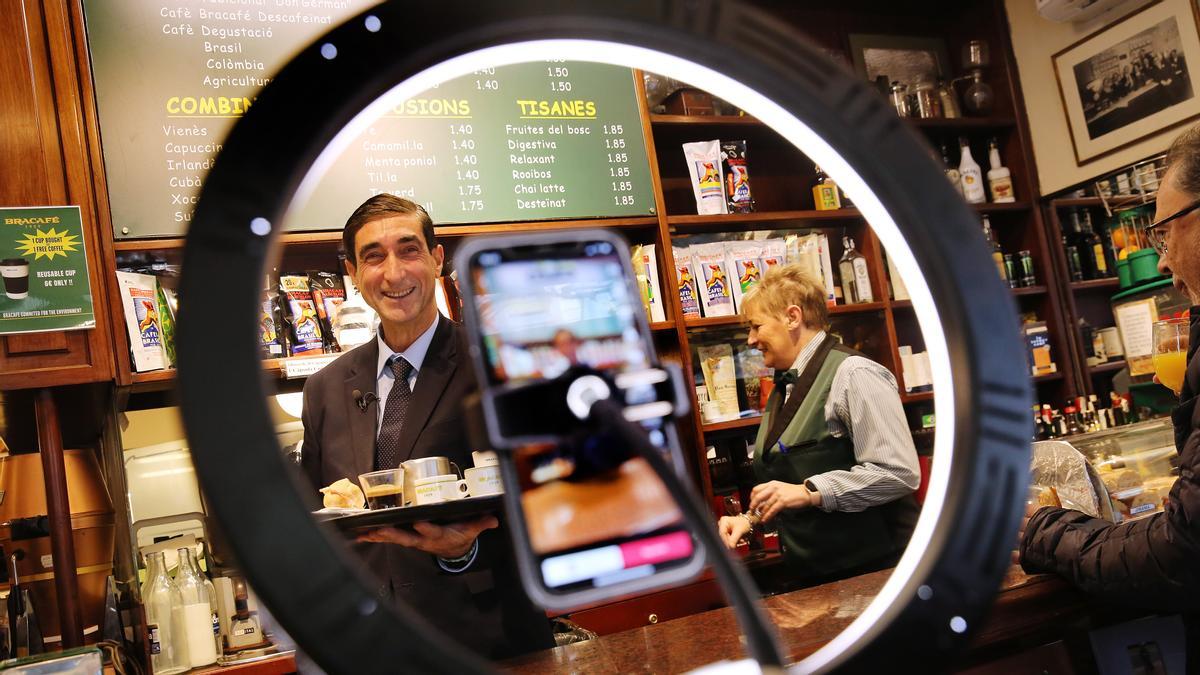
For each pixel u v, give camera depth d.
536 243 0.47
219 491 0.36
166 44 2.73
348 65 0.40
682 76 0.49
